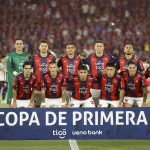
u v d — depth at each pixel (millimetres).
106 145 23000
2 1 82938
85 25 79000
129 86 26656
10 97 28656
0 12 81438
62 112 23375
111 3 85188
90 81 26359
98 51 27875
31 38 74750
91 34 76938
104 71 27078
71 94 27422
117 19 81938
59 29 78000
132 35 77812
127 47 27359
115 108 23438
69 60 27922
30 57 28750
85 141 23953
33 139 23281
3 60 44969
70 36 76500
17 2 83188
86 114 23375
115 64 27875
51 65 26078
